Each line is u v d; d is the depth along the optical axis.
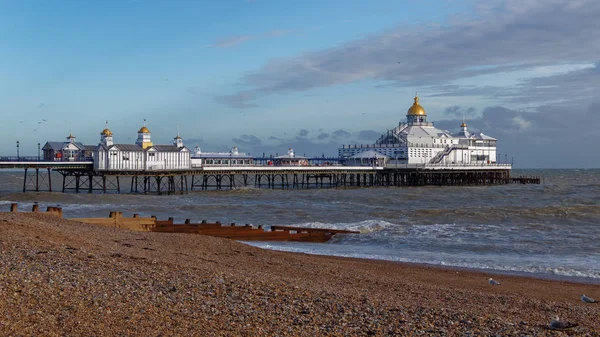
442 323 17.97
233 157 167.38
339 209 78.38
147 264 23.67
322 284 24.81
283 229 49.97
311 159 181.00
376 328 17.00
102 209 75.81
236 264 28.80
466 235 49.06
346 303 19.86
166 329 15.39
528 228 53.19
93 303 16.84
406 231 51.28
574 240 46.00
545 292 27.84
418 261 37.25
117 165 119.69
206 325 16.02
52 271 19.88
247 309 17.98
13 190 144.00
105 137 126.69
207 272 23.25
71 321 15.22
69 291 17.67
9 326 14.37
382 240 46.78
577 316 21.22
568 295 27.25
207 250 33.00
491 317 19.28
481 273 33.06
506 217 66.00
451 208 79.88
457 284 29.31
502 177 176.50
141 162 122.69
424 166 156.50
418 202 99.44
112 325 15.30
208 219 66.44
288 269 29.00
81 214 69.56
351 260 36.53
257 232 48.03
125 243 31.56
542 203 95.69
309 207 82.56
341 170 146.88
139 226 45.94
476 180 168.62
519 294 27.08
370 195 113.06
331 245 45.47
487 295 25.19
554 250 41.78
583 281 31.20
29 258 21.61
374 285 26.33
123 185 184.88
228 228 47.84
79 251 24.25
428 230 51.84
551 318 20.38
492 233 50.16
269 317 17.34
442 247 43.44
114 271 21.30
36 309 15.75
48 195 101.94
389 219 65.19
